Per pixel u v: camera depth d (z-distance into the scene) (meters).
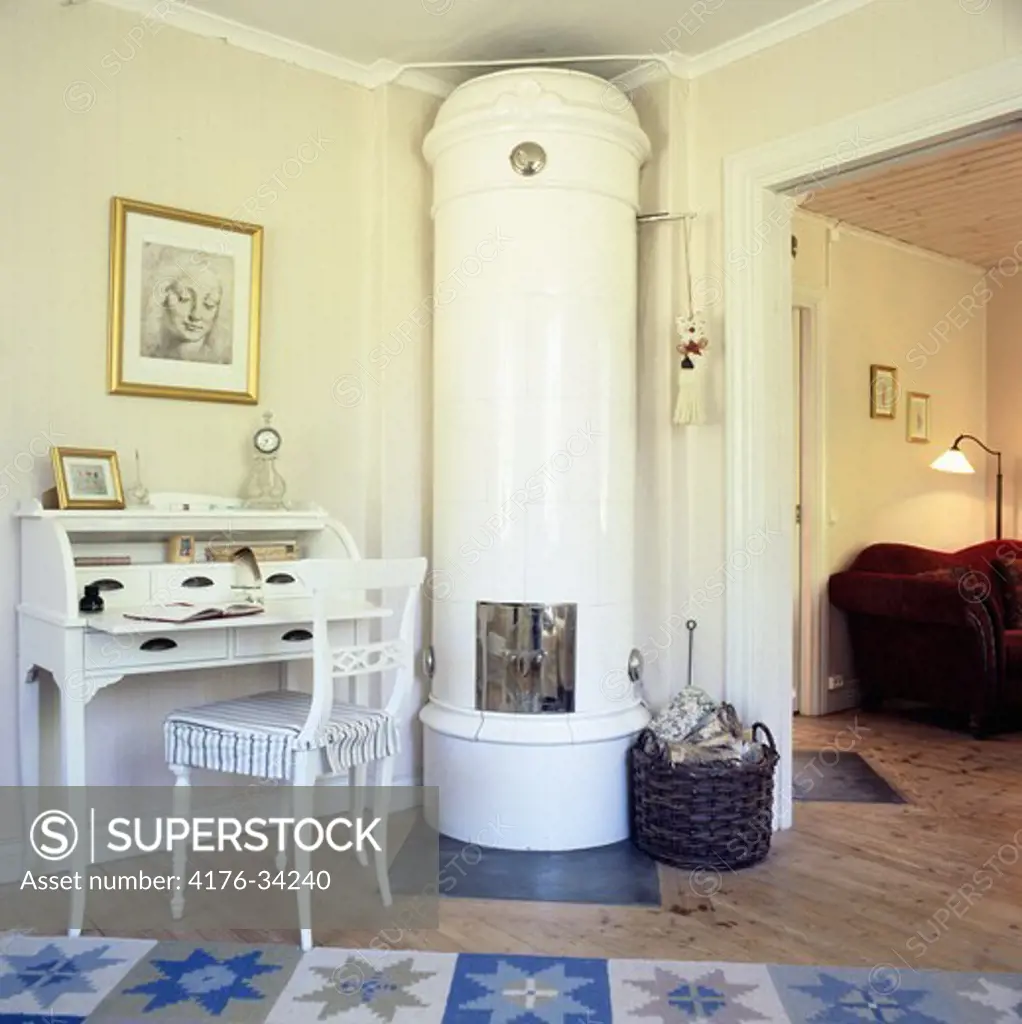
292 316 3.30
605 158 3.11
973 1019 2.03
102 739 2.93
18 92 2.74
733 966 2.26
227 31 3.12
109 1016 2.03
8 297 2.73
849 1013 2.05
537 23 3.12
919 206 4.86
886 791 3.71
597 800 3.08
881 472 5.46
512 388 3.06
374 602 3.40
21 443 2.76
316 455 3.36
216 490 3.13
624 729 3.13
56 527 2.55
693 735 3.08
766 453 3.23
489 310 3.09
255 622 2.57
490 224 3.08
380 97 3.43
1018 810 3.48
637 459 3.47
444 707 3.22
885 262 5.47
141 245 2.96
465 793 3.11
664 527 3.42
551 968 2.25
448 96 3.48
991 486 6.14
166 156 3.02
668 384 3.41
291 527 3.05
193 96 3.07
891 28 2.83
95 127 2.88
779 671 3.28
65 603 2.46
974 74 2.63
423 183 3.50
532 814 3.03
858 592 4.94
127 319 2.93
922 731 4.70
